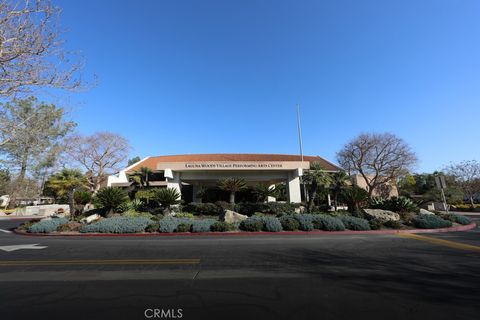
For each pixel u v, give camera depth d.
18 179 37.66
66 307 4.20
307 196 27.62
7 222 24.61
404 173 36.50
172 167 23.31
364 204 21.34
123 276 5.96
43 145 12.57
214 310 4.06
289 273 6.14
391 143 35.97
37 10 9.08
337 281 5.50
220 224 14.61
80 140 37.34
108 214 18.83
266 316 3.84
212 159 36.31
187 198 32.69
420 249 9.13
